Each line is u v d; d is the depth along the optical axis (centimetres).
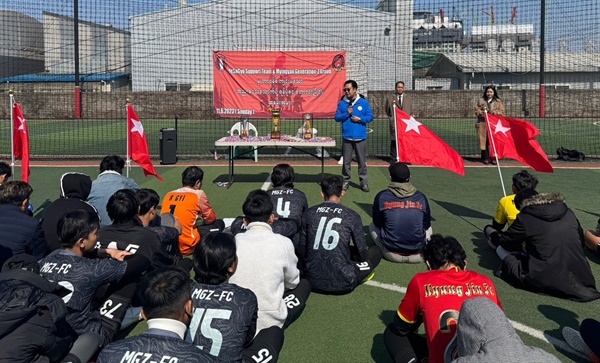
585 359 397
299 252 504
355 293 516
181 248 589
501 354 224
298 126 2361
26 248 455
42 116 2834
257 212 411
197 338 300
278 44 3338
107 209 437
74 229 366
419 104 2912
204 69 3341
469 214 812
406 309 350
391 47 3328
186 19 3303
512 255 537
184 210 588
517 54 3581
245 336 309
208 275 315
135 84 3319
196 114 2909
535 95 2828
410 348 363
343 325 452
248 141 1000
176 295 247
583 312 470
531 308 477
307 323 456
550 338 426
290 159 1376
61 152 1506
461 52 3794
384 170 1205
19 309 288
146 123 2584
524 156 702
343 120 962
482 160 1302
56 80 3481
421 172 1163
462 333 241
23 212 493
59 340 312
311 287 503
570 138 1875
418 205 584
